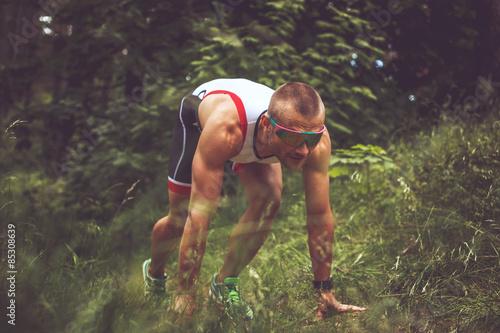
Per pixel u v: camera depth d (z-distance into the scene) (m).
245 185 2.11
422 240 2.44
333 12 4.23
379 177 3.41
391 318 1.87
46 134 4.27
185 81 3.97
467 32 4.75
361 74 4.40
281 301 1.97
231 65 3.68
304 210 3.27
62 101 4.24
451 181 2.73
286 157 1.68
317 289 1.96
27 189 2.94
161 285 2.12
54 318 1.56
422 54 4.75
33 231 2.23
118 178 3.60
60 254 2.08
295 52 3.99
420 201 2.85
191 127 1.99
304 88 1.67
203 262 2.52
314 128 1.63
